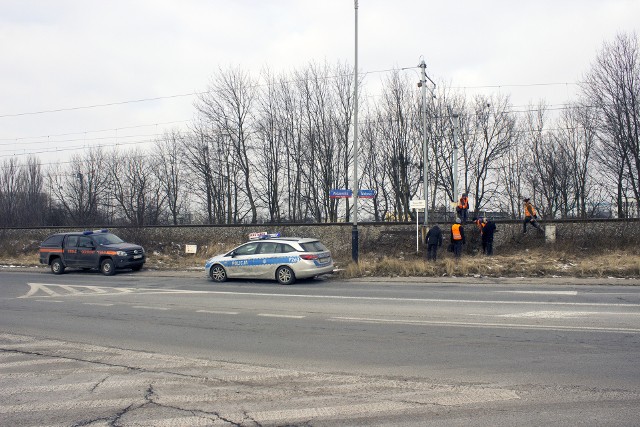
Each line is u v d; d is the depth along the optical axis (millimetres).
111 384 6297
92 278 20719
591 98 33625
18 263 28016
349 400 5500
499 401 5340
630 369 6340
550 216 40094
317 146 39938
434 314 10594
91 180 54594
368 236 24938
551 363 6699
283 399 5586
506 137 40469
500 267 18172
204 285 17359
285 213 41250
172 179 51312
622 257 19125
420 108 38062
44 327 10289
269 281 18094
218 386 6121
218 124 40969
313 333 9078
